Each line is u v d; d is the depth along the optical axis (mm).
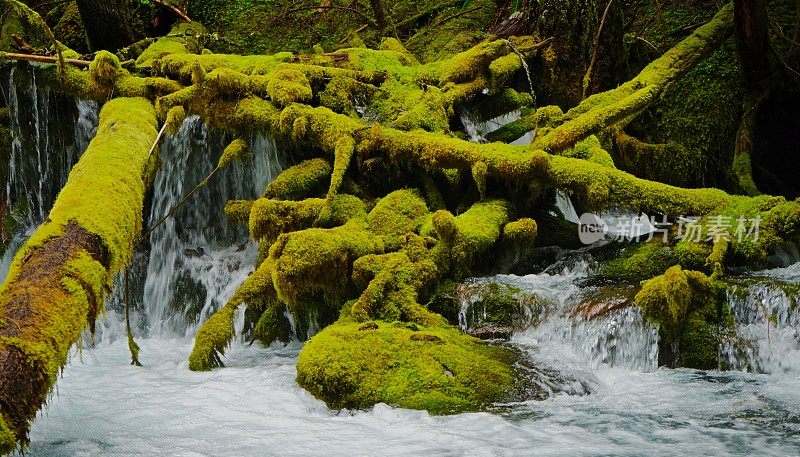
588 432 4164
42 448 4039
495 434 4141
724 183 8141
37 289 4203
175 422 4418
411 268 5973
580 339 5371
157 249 7633
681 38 9406
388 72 8203
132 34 9820
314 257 5930
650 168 7945
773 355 5020
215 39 10391
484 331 5672
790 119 8383
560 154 7023
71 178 5703
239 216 6945
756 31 7738
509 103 8000
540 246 6797
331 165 7227
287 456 3885
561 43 8422
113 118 7023
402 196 6742
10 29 10172
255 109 7348
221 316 5852
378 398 4660
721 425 4234
